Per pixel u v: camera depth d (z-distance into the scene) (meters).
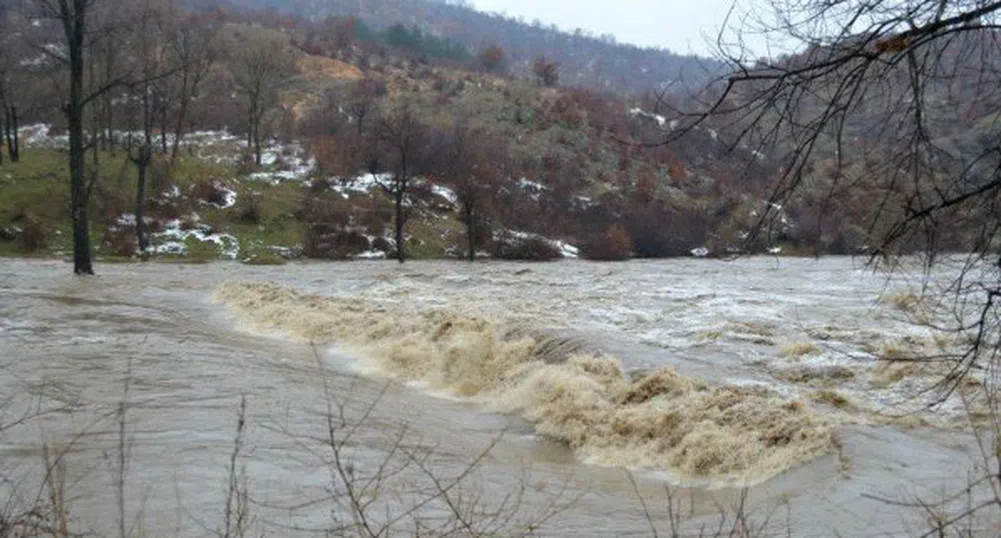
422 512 7.30
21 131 61.59
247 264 42.06
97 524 6.70
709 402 11.30
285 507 7.23
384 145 57.97
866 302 22.33
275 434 9.84
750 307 21.61
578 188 56.47
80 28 28.03
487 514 7.33
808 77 4.17
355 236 48.47
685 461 9.80
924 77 4.09
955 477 8.32
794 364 13.77
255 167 56.44
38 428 9.56
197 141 63.06
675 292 26.11
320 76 83.62
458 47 118.44
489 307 21.52
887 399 11.45
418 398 13.50
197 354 14.96
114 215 45.72
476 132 60.75
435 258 48.81
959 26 3.96
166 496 7.43
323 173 55.84
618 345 15.32
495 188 54.62
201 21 77.38
